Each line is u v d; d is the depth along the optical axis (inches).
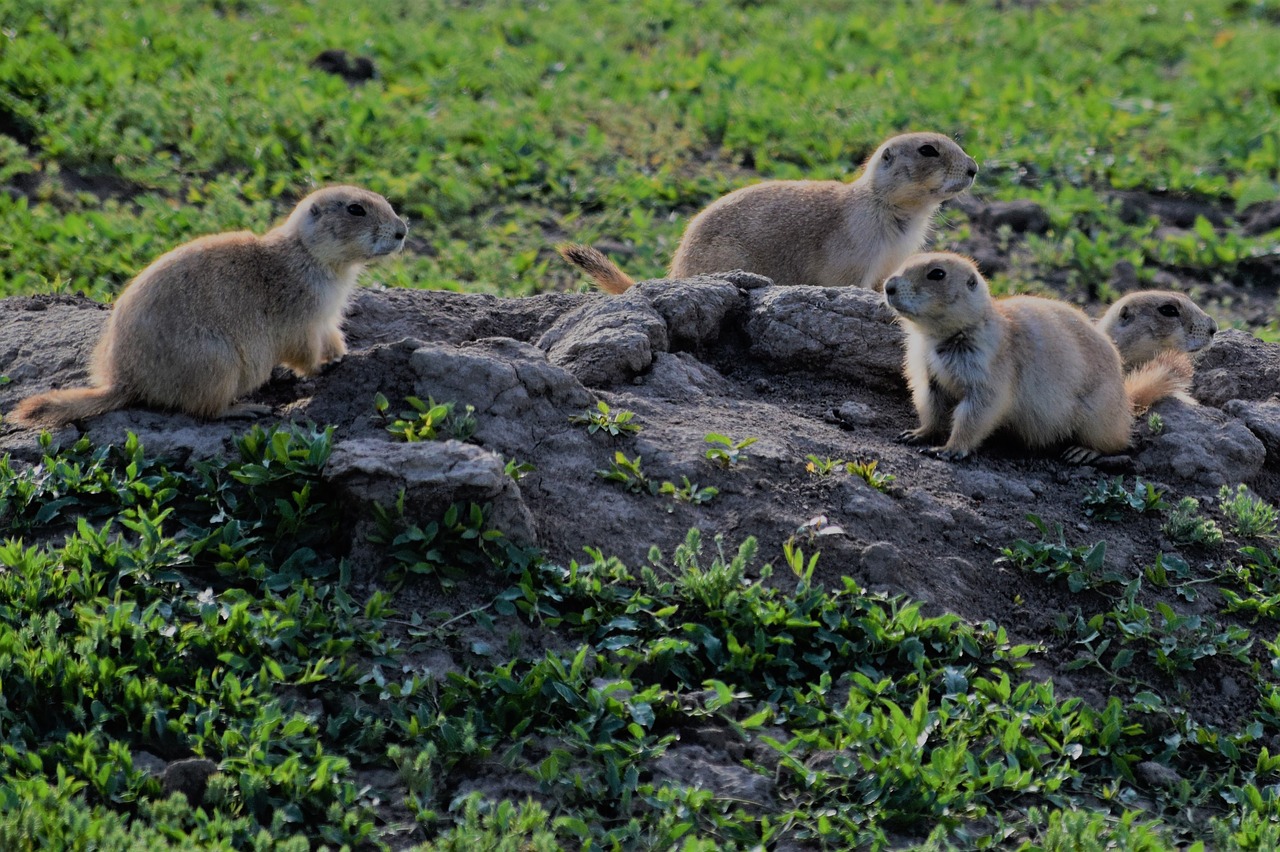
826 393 574.6
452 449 444.8
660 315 577.3
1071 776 410.0
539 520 460.1
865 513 482.3
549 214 972.6
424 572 435.5
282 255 509.7
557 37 1378.0
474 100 1182.3
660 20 1469.0
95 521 455.2
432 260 867.4
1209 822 403.9
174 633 406.0
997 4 1637.6
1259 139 1171.3
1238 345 631.2
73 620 416.8
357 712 398.3
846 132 1127.0
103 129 962.1
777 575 457.4
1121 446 553.9
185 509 458.6
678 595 442.0
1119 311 643.5
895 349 574.6
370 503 439.5
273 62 1163.3
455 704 403.5
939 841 376.2
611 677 415.2
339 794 373.1
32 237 818.2
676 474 486.3
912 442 547.8
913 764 392.8
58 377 542.9
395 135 1041.5
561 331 575.8
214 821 358.0
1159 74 1411.2
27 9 1163.3
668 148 1086.4
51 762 374.9
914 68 1334.9
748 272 661.3
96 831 346.9
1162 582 485.1
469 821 361.7
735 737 406.6
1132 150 1143.6
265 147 987.9
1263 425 565.9
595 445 493.0
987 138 1139.3
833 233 701.9
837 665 434.3
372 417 488.1
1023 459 552.7
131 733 387.2
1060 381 539.8
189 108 1023.0
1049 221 998.4
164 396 491.2
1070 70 1357.0
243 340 497.7
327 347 539.2
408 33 1326.3
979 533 494.3
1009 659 444.8
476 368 497.7
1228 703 451.8
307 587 426.9
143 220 855.1
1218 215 1046.4
